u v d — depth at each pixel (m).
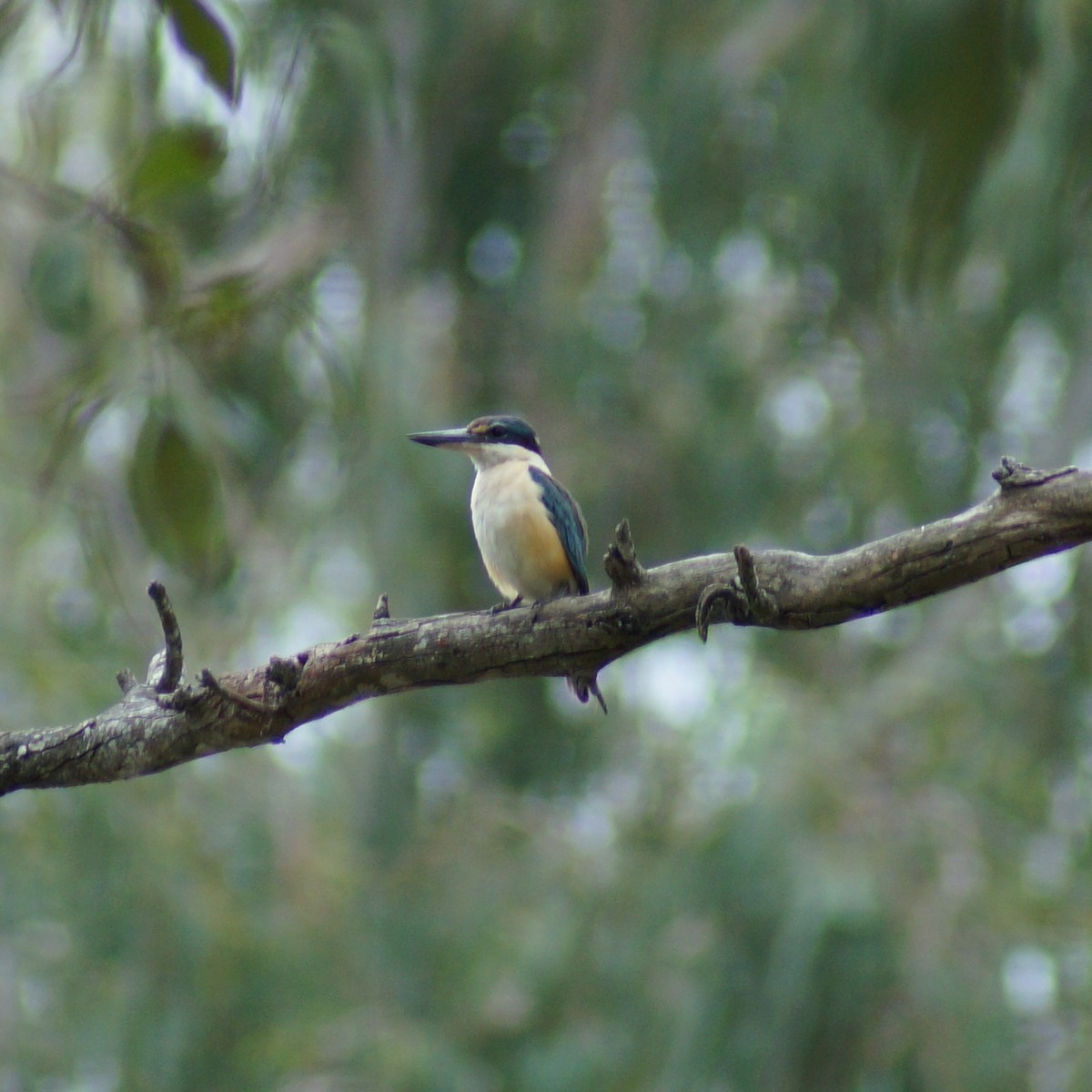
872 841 12.73
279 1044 12.44
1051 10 8.04
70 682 11.78
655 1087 12.45
